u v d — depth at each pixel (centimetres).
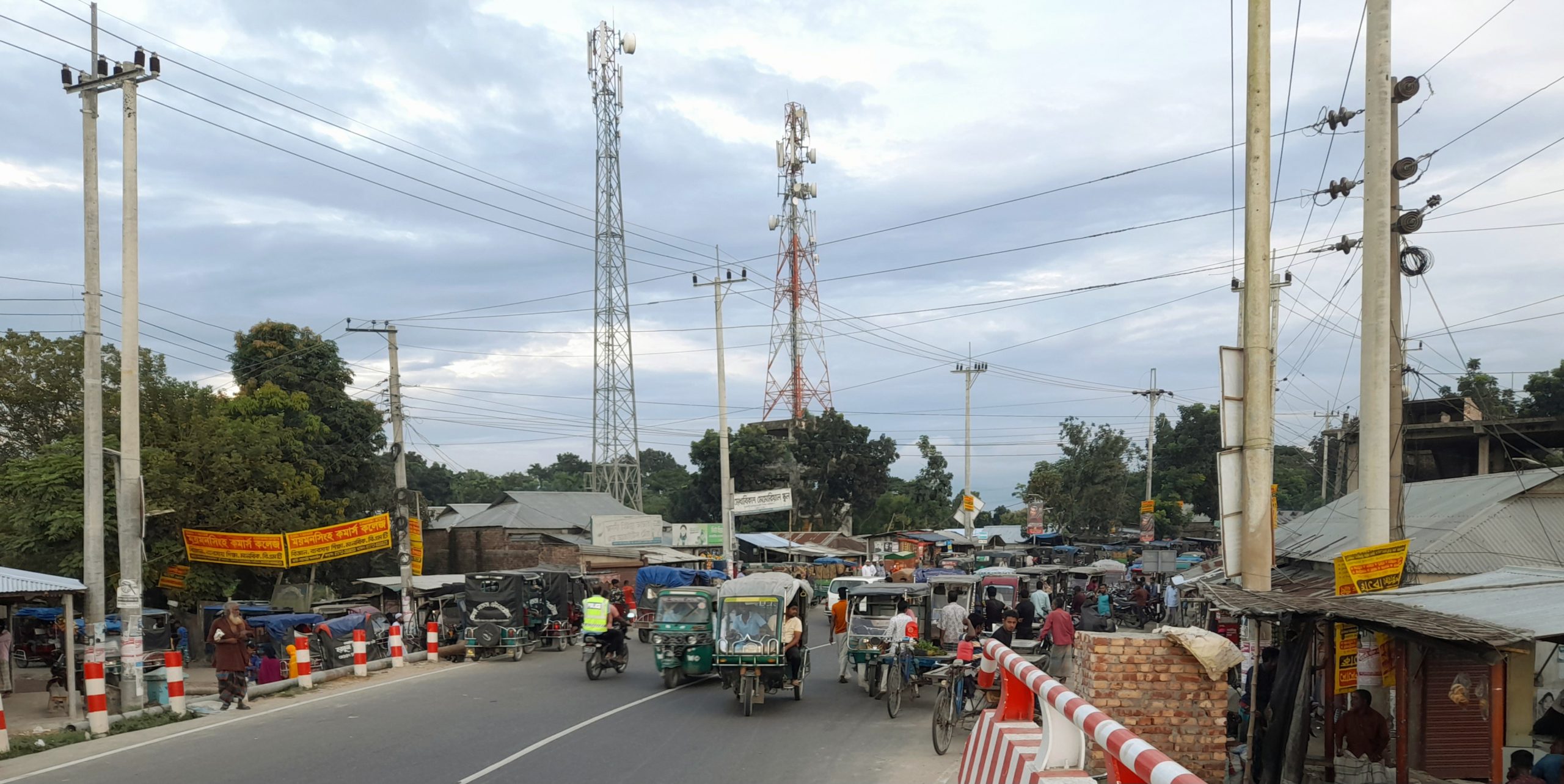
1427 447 3497
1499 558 1920
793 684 2031
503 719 1755
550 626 3089
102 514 2011
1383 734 1186
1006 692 715
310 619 2686
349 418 4553
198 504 3133
